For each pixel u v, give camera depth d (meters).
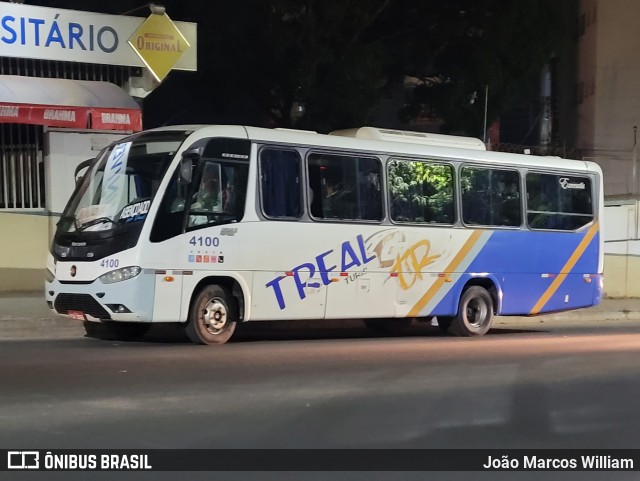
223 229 10.76
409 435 6.65
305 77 20.77
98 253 10.23
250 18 20.55
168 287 10.29
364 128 13.46
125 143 11.04
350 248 12.05
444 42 23.03
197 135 10.61
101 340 11.47
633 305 20.69
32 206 15.51
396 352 11.09
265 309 11.20
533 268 14.45
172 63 16.48
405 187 12.86
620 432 7.00
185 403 7.34
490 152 14.14
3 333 11.87
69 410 6.94
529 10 22.30
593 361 10.74
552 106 39.03
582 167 15.34
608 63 37.16
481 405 7.80
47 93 14.80
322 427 6.76
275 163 11.37
